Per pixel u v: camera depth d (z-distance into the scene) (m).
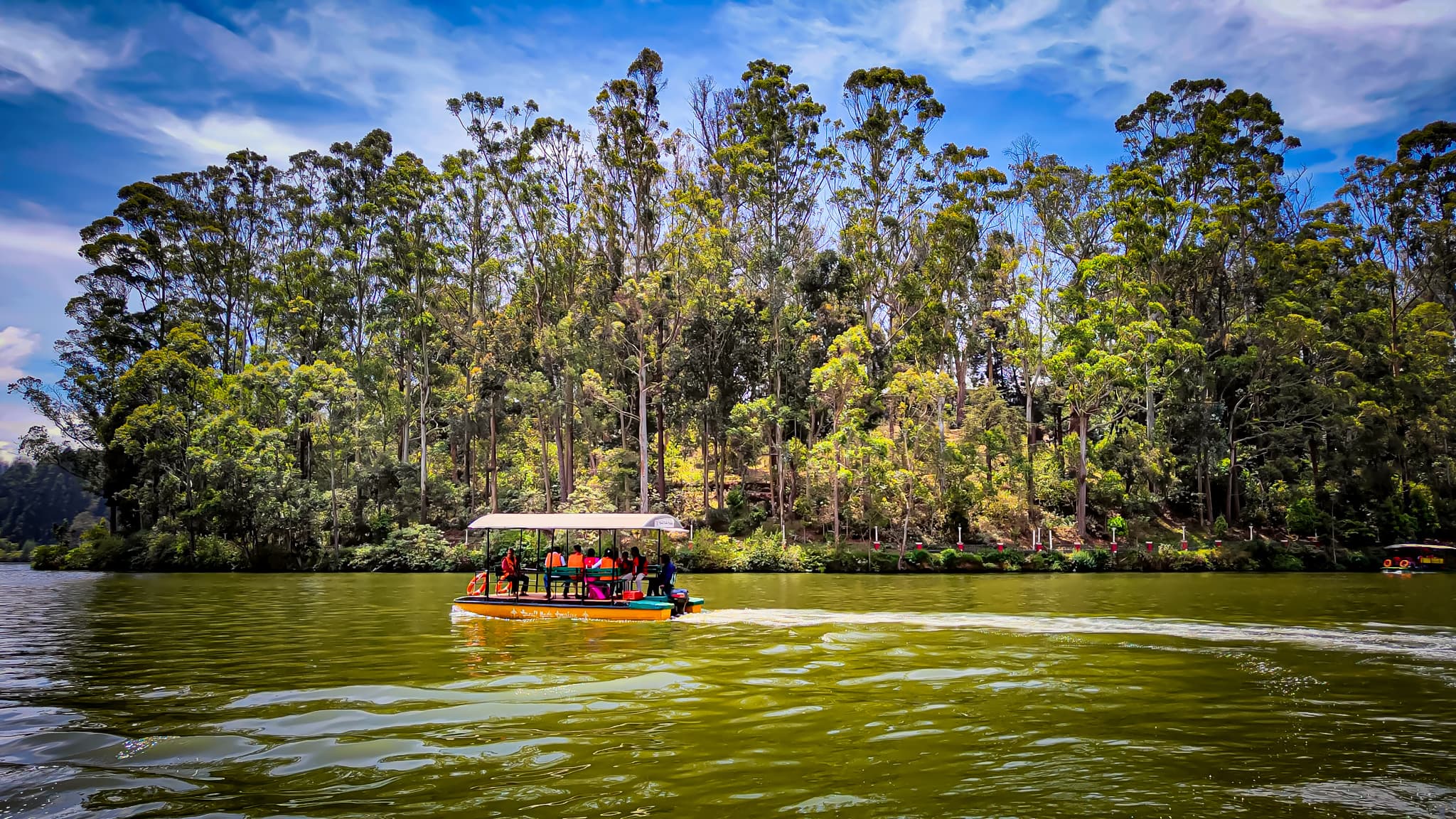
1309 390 49.25
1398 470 50.72
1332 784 6.28
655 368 51.19
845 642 14.26
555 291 58.22
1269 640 14.63
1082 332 46.31
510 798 6.00
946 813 5.62
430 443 63.94
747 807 5.76
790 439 51.28
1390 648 13.57
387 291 57.34
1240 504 52.56
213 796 6.16
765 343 51.12
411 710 8.90
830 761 6.86
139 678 11.09
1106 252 51.97
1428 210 59.16
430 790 6.21
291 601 24.55
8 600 25.30
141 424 49.00
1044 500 50.22
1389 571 42.00
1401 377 51.19
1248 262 58.97
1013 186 61.09
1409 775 6.52
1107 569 42.81
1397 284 61.09
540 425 54.94
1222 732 7.86
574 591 19.78
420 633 16.02
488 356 56.62
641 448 48.12
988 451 49.59
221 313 65.38
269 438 50.06
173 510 51.03
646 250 58.56
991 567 41.72
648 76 61.78
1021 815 5.60
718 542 43.62
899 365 52.84
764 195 58.50
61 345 57.50
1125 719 8.40
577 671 11.31
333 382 51.38
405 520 51.00
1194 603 22.66
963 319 54.59
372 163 66.38
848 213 59.88
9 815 5.81
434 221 58.06
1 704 9.41
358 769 6.76
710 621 17.66
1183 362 50.12
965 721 8.31
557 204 61.38
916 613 19.48
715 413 49.28
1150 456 47.16
